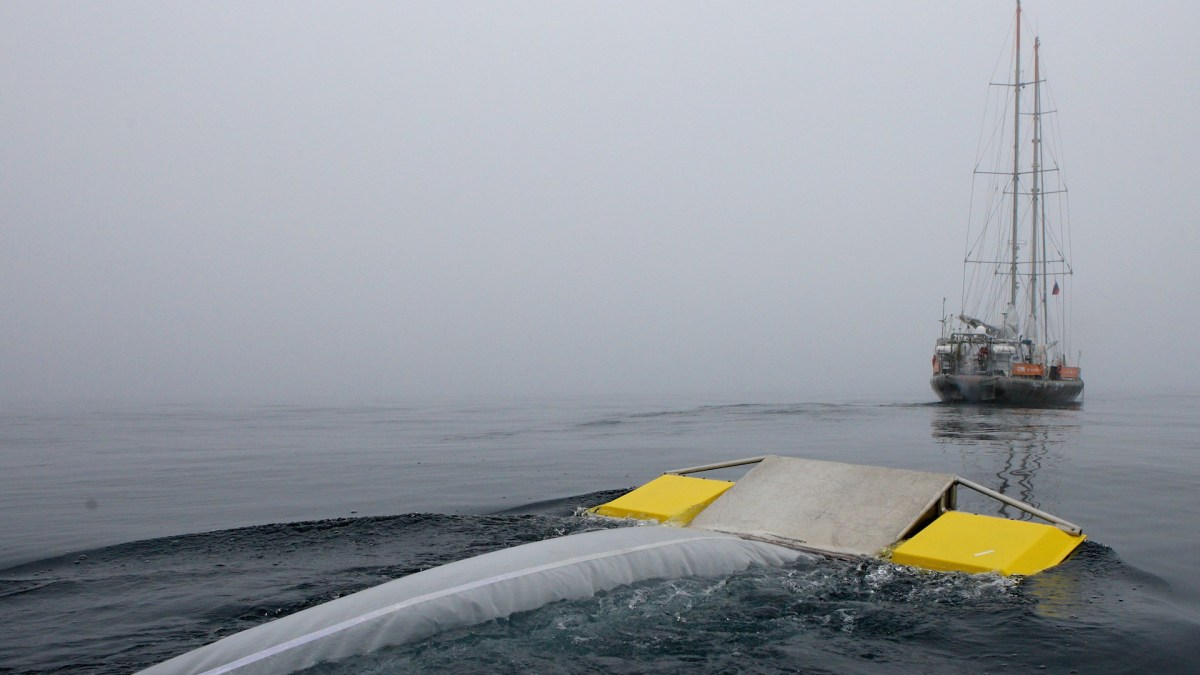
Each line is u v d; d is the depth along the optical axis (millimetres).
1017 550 6641
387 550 7609
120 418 40656
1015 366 45094
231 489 13195
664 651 4762
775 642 4953
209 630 5402
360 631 4492
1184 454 17766
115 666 4762
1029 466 15336
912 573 6328
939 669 4590
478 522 8852
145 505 11609
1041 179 53812
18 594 6320
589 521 8672
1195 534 8773
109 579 6750
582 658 4602
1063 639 5070
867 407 43781
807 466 8375
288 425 32875
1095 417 34344
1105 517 9820
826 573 6285
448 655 4457
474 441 22703
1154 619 5449
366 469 15797
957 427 27203
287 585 6434
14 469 16984
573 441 22234
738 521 7758
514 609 4965
